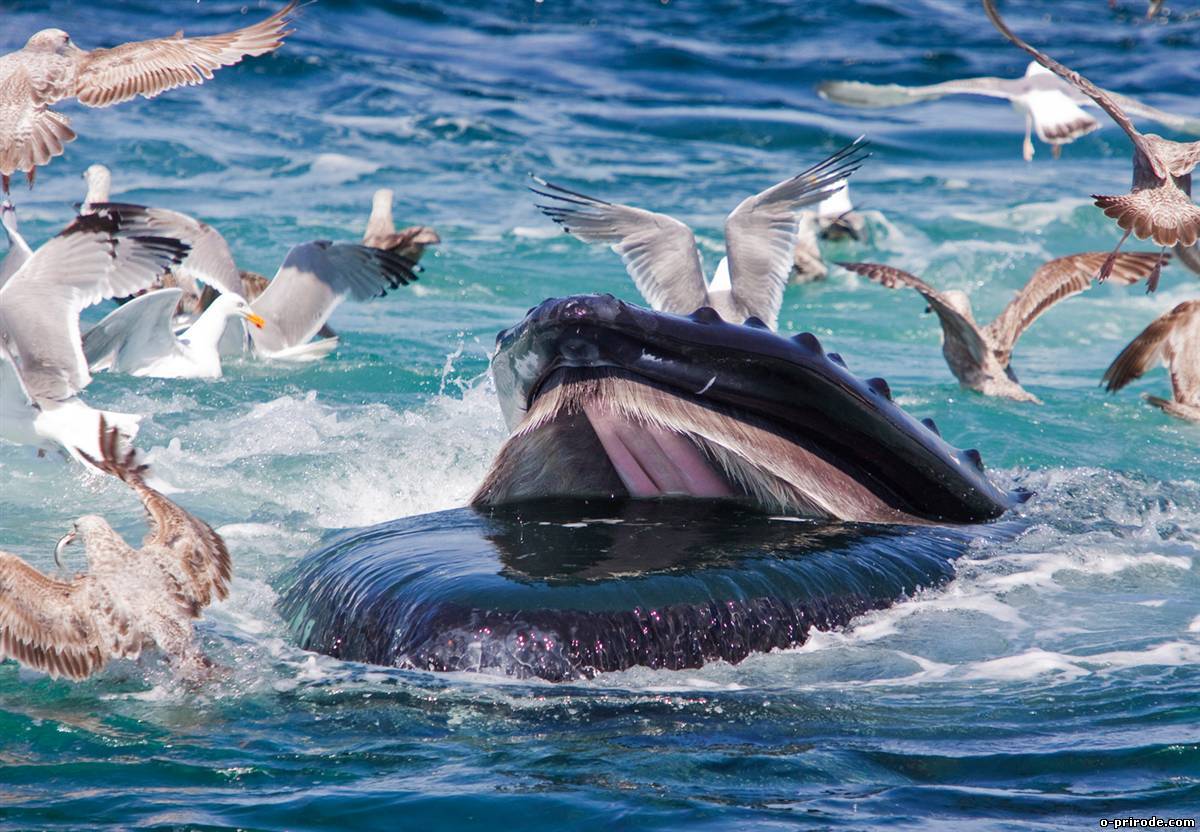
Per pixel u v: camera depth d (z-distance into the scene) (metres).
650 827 19.33
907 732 22.09
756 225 52.66
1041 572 28.11
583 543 26.02
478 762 21.20
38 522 34.38
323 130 112.38
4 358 31.25
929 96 39.81
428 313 63.62
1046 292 53.25
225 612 27.19
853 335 63.62
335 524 34.00
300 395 48.09
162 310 49.19
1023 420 46.88
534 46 153.50
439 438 40.59
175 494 36.22
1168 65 153.25
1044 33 169.00
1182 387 47.62
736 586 24.50
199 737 22.23
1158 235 26.06
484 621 23.56
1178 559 29.75
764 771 20.80
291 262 55.94
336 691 23.39
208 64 34.47
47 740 22.09
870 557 26.34
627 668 23.44
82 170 93.75
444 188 95.19
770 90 139.62
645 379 26.70
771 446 27.41
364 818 19.78
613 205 51.78
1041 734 22.14
